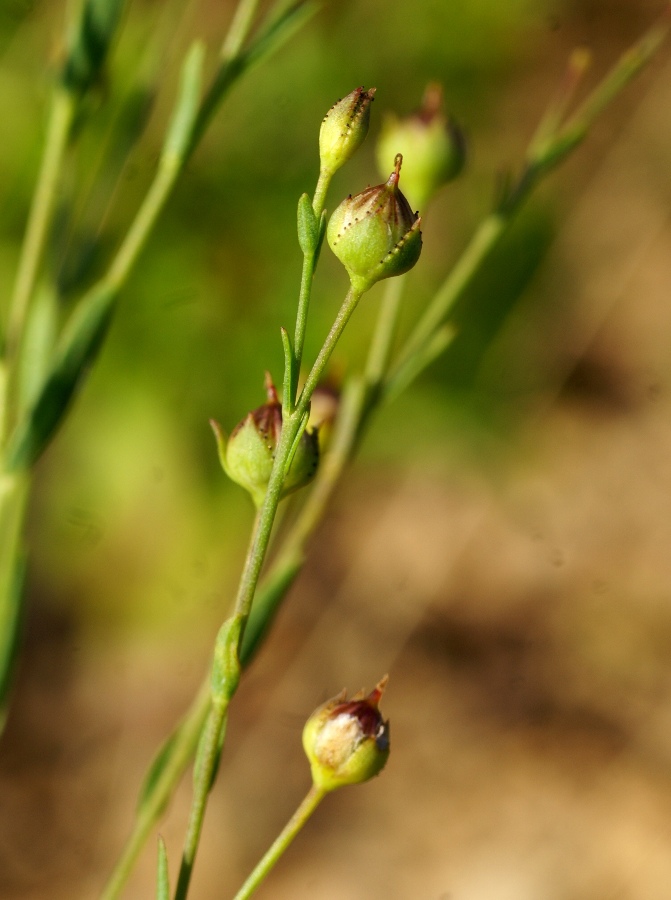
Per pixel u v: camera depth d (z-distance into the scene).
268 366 0.18
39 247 0.08
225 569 0.20
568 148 0.08
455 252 0.22
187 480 0.19
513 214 0.08
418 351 0.08
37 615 0.20
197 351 0.18
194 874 0.18
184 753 0.07
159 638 0.20
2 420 0.08
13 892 0.18
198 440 0.19
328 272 0.19
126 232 0.17
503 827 0.20
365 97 0.06
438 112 0.08
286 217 0.18
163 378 0.18
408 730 0.21
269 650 0.22
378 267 0.06
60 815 0.19
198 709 0.07
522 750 0.21
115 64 0.14
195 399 0.19
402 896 0.19
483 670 0.22
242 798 0.20
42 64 0.16
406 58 0.21
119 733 0.20
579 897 0.19
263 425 0.07
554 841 0.20
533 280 0.22
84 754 0.19
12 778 0.19
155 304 0.18
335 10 0.20
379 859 0.20
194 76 0.08
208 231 0.18
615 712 0.22
